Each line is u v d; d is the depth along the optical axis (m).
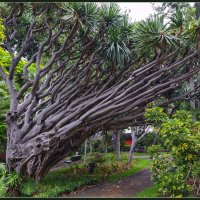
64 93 9.37
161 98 10.67
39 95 8.81
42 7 8.38
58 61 9.88
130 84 9.27
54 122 8.70
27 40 8.72
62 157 9.17
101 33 9.15
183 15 8.80
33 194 7.46
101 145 19.22
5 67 11.51
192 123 6.65
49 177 9.83
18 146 8.12
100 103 8.79
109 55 8.92
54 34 9.70
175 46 8.52
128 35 9.15
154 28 8.37
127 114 9.39
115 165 11.80
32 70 11.84
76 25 8.45
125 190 8.27
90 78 9.80
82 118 8.43
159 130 6.88
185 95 10.18
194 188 6.63
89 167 11.20
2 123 10.37
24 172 8.20
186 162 5.87
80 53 9.60
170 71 9.88
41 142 7.87
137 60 9.29
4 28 8.18
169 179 5.89
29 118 8.73
